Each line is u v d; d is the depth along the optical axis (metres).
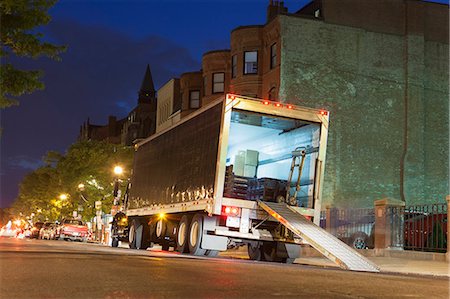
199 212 17.83
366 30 38.97
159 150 22.38
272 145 19.41
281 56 36.94
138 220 24.23
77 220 46.03
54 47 16.12
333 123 37.16
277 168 18.98
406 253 18.91
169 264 11.51
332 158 36.75
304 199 18.02
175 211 19.39
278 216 15.89
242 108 16.62
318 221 17.36
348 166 37.09
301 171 17.53
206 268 10.80
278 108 17.05
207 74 44.12
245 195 17.86
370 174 37.44
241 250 26.61
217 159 16.45
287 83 36.75
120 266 10.45
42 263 10.68
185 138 19.50
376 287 8.44
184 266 11.11
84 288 7.01
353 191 36.91
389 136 38.28
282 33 37.16
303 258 21.28
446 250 18.17
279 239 17.14
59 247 21.36
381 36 39.19
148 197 22.84
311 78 37.22
